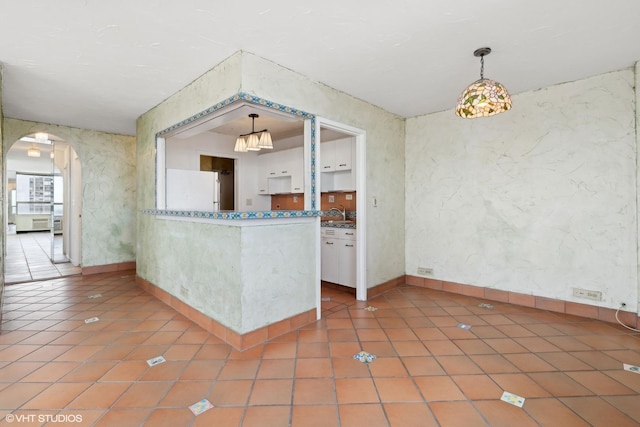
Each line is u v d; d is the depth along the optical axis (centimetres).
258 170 599
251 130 510
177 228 317
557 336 255
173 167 478
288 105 270
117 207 518
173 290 325
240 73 236
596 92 291
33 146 681
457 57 254
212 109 266
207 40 225
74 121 438
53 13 192
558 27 213
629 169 277
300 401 171
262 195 608
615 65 272
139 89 315
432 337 254
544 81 305
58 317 298
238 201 571
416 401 171
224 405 167
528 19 204
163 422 154
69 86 308
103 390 180
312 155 293
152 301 348
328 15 198
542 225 322
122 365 209
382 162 385
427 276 408
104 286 414
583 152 298
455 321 289
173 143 479
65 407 165
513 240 340
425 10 194
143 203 403
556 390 181
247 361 215
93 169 494
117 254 520
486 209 358
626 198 278
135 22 203
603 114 288
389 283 397
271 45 232
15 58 249
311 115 290
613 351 229
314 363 212
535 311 316
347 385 186
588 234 297
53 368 204
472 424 153
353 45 234
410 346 238
